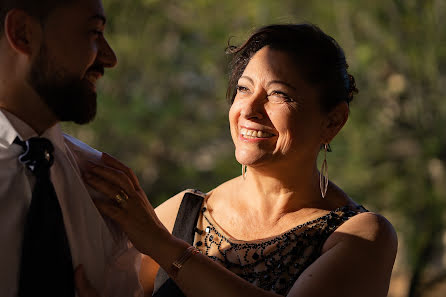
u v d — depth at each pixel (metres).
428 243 5.94
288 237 1.95
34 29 1.50
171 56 7.86
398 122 6.64
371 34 6.89
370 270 1.87
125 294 1.81
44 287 1.50
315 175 2.07
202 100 8.07
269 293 1.81
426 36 6.63
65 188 1.65
